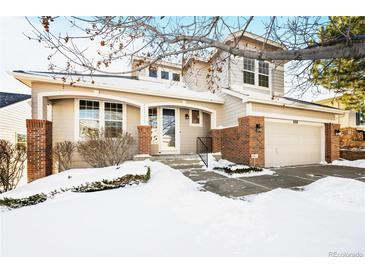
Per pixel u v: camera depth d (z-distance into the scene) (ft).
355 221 9.75
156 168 22.88
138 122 32.83
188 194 14.51
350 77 24.08
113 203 11.82
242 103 31.12
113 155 27.55
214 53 16.33
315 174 25.02
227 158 34.09
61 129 28.14
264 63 40.09
